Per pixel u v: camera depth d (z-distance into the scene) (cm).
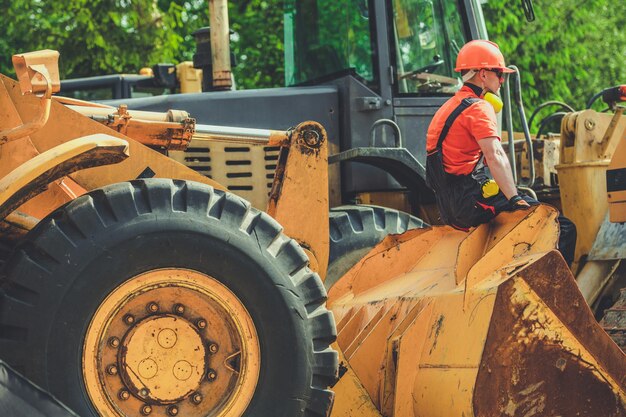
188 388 522
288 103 869
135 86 1497
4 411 458
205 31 962
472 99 648
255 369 529
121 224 514
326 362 537
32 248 504
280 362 529
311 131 642
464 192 641
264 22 2223
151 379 517
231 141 639
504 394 552
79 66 2033
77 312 500
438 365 590
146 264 516
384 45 883
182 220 524
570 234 638
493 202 633
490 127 637
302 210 636
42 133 590
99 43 1908
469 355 564
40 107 553
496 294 554
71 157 502
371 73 884
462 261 618
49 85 518
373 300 685
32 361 490
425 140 891
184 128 627
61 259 502
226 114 855
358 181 875
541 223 602
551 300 557
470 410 551
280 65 2186
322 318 541
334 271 798
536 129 2186
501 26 2122
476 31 930
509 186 629
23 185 495
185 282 524
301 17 945
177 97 850
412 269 704
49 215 517
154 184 529
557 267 559
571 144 842
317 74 920
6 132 531
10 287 500
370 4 889
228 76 942
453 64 918
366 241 811
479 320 565
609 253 786
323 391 534
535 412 556
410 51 896
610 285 800
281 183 638
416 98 891
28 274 497
